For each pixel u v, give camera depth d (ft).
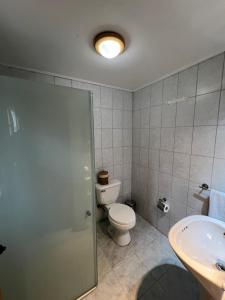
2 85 2.47
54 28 3.02
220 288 2.02
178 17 2.76
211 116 4.26
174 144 5.48
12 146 2.66
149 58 4.26
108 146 7.07
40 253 3.23
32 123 2.80
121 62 4.50
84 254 3.94
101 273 4.62
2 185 2.65
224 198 3.99
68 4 2.45
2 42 3.46
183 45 3.66
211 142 4.33
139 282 4.33
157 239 6.07
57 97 3.02
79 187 3.60
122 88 7.00
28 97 2.70
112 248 5.64
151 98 6.31
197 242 3.22
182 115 5.08
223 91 3.95
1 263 2.81
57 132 3.11
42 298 3.38
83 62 4.48
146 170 7.00
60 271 3.58
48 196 3.17
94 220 4.00
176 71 5.07
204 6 2.52
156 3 2.46
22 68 4.80
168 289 4.12
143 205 7.41
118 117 7.18
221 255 2.99
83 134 3.49
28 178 2.89
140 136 7.18
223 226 3.34
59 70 5.04
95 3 2.44
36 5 2.45
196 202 4.91
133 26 2.98
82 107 3.39
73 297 3.87
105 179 6.58
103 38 3.13
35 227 3.09
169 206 5.92
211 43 3.58
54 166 3.16
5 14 2.62
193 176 4.93
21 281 3.06
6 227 2.77
